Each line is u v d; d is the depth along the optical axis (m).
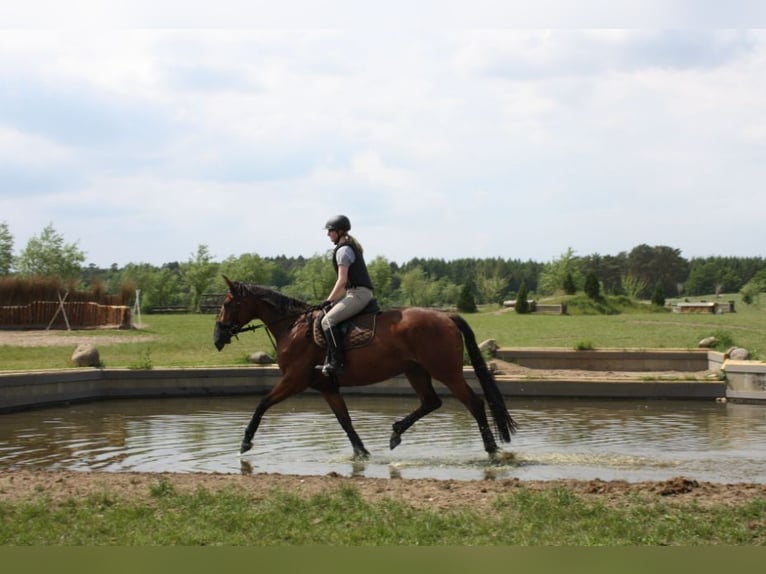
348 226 10.12
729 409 15.66
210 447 10.84
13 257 62.97
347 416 10.24
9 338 26.86
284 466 9.45
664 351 20.61
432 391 10.37
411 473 8.98
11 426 12.93
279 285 111.19
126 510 6.32
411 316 9.83
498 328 32.81
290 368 10.22
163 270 80.50
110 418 13.96
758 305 67.56
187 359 21.62
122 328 32.03
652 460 9.81
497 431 10.16
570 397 17.50
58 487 7.23
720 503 6.58
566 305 52.81
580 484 7.45
